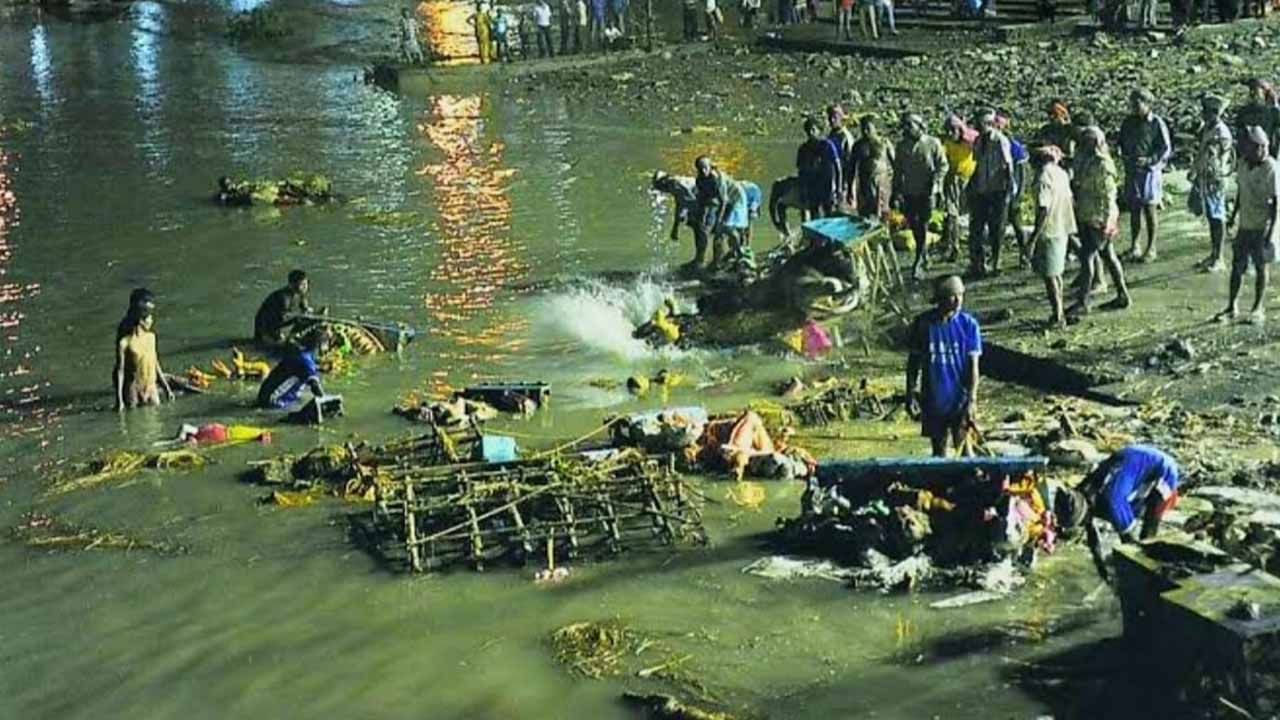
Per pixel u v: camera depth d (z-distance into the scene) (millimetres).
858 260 17906
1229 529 11328
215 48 47719
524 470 13109
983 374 16000
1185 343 15656
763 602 11406
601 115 34250
